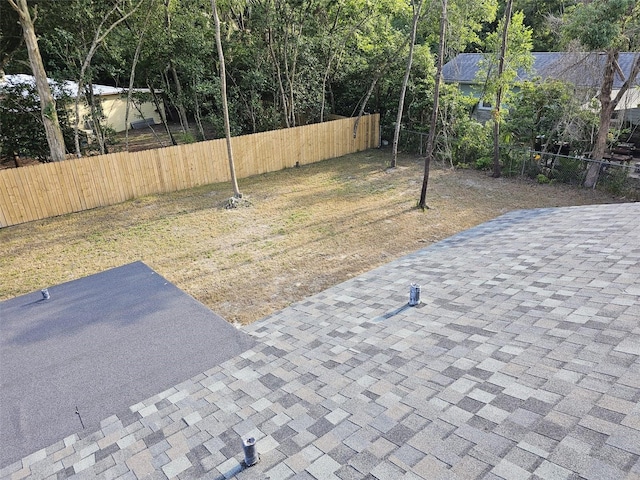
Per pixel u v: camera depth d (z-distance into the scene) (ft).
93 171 44.52
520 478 7.98
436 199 45.09
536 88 49.42
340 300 21.12
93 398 14.20
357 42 64.69
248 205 44.83
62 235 38.88
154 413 13.12
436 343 14.44
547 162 49.62
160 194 49.32
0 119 49.73
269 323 19.51
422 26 59.26
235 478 9.81
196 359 16.20
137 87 71.15
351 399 12.19
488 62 50.98
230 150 43.62
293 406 12.47
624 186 42.37
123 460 11.15
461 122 56.65
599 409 9.32
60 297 22.07
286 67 58.95
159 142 74.74
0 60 49.98
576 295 15.57
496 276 19.66
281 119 65.57
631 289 14.96
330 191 48.93
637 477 7.32
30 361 16.58
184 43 53.78
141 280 23.53
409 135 63.67
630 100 50.93
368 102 68.69
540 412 9.71
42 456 11.69
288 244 35.73
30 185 41.37
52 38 47.65
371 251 33.91
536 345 12.77
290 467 9.85
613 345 11.76
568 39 39.11
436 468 8.79
